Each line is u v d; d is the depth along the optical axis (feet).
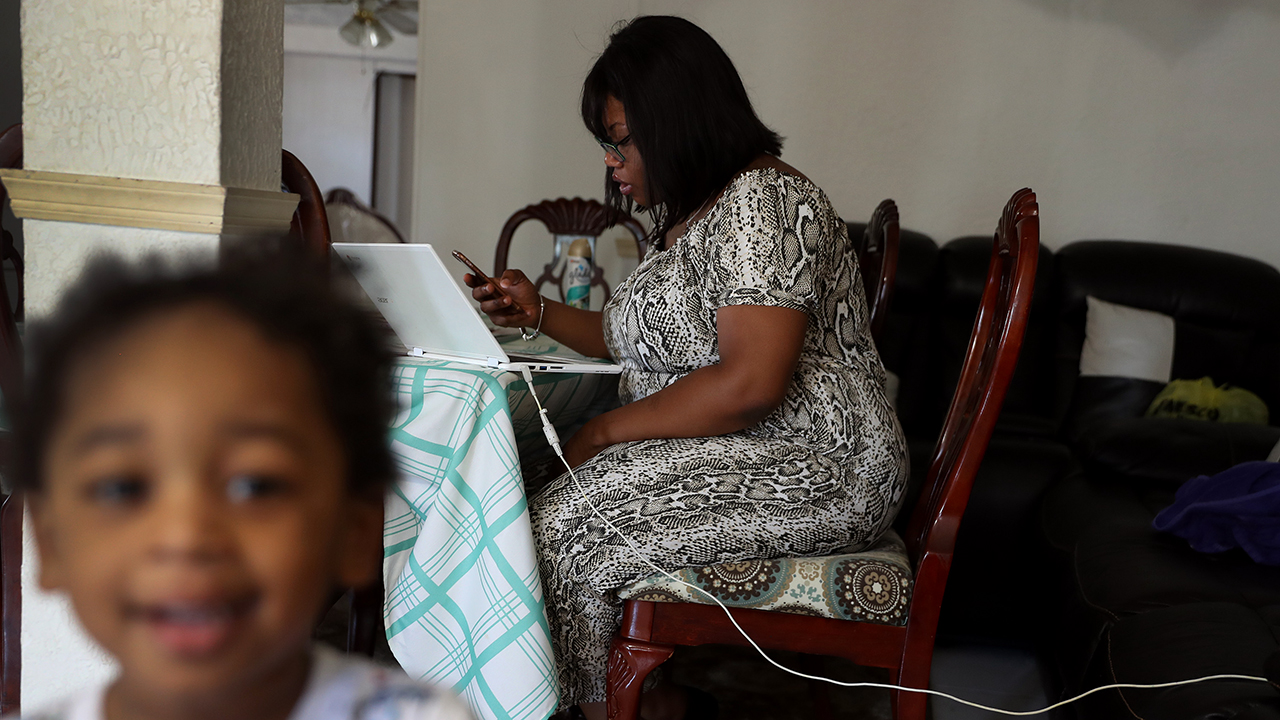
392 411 1.23
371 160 29.17
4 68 11.35
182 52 4.10
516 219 9.75
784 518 4.18
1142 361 9.14
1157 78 10.89
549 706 3.77
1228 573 4.93
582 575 4.09
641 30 4.47
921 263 10.06
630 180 4.79
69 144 4.25
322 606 1.17
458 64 12.85
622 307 4.69
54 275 4.28
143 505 1.04
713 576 4.10
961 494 4.09
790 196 4.13
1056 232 11.27
